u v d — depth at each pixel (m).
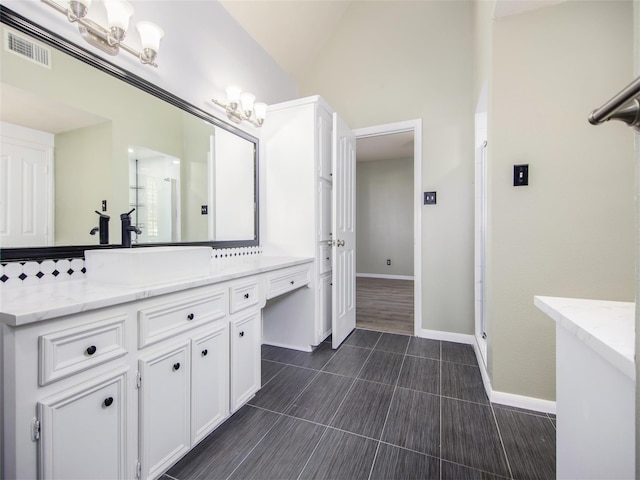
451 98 2.59
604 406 0.61
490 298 1.69
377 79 2.86
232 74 2.24
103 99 1.40
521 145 1.55
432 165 2.65
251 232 2.43
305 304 2.41
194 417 1.28
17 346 0.76
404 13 2.76
